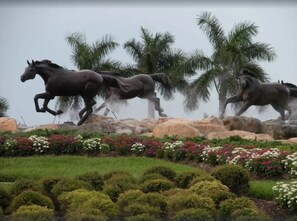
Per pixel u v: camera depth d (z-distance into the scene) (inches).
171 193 477.1
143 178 521.7
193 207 441.7
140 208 429.1
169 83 1573.6
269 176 648.4
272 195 531.2
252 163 665.0
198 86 1739.7
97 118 1111.6
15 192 476.7
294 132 1145.4
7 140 858.8
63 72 1082.1
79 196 450.6
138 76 1282.0
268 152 681.0
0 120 1099.9
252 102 1258.0
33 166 730.8
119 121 1100.5
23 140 853.8
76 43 1915.6
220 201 464.8
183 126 955.3
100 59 1898.4
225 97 1734.7
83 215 406.6
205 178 510.6
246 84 1245.7
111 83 1230.9
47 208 433.4
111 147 862.5
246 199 460.1
